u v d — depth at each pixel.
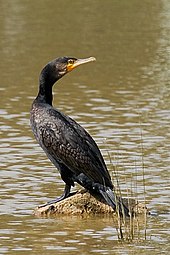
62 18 36.97
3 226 12.45
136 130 18.39
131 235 11.95
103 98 22.08
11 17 37.03
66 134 13.16
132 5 41.03
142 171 15.16
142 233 12.14
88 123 19.11
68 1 42.19
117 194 13.85
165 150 16.62
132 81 24.55
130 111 20.42
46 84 13.65
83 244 11.60
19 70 26.08
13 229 12.31
